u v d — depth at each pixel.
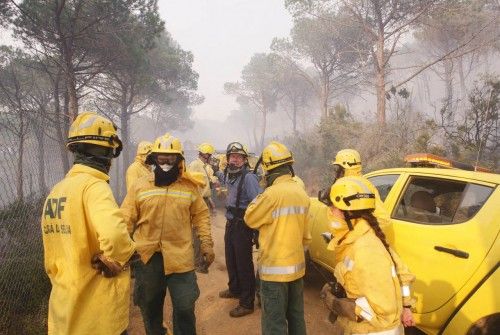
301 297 2.71
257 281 4.09
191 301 2.66
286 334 2.55
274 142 2.71
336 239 1.92
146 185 2.69
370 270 1.67
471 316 2.50
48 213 1.75
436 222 2.96
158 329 2.85
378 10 14.28
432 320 2.78
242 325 3.61
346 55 20.67
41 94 12.56
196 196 2.86
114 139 1.85
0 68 12.09
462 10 14.19
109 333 1.70
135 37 13.14
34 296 3.73
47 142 4.48
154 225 2.64
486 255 2.52
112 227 1.59
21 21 10.79
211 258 2.88
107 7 11.36
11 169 3.82
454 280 2.65
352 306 1.76
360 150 12.02
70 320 1.64
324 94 22.98
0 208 3.76
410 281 1.85
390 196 3.48
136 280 2.74
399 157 9.99
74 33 11.36
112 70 14.70
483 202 2.73
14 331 3.26
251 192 3.64
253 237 3.81
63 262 1.71
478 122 8.97
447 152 9.45
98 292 1.69
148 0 12.47
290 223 2.54
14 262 3.74
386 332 1.73
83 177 1.73
